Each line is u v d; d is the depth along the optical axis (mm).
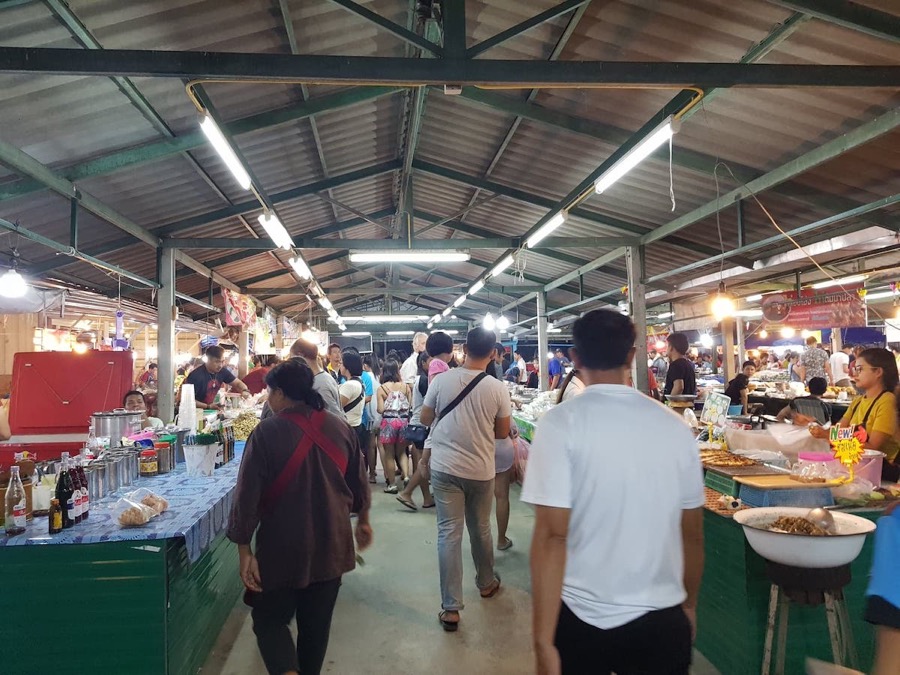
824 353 11094
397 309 24922
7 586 2438
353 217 10062
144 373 10688
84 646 2447
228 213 7445
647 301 11469
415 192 9195
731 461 3410
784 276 8906
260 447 2338
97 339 9797
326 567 2344
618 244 8359
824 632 2705
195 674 2926
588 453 1516
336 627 3477
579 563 1518
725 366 11234
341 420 2613
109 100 4309
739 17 3889
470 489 3627
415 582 4145
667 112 4375
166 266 7695
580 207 7961
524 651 3197
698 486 1598
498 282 14289
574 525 1528
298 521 2318
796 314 8367
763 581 2699
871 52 3967
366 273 15422
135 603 2459
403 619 3576
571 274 11688
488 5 4281
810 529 2326
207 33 4066
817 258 7309
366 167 7602
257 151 6195
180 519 2695
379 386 7309
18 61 3064
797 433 3668
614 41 4434
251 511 2262
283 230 6543
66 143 4703
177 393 8562
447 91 3480
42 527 2578
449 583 3463
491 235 10391
